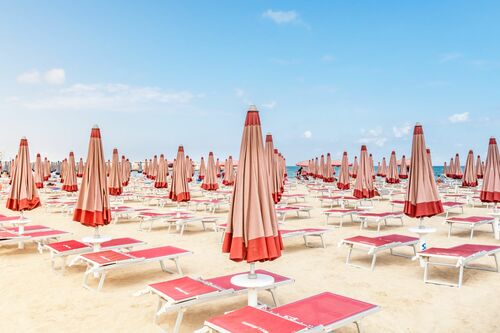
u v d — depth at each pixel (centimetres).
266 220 396
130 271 664
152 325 434
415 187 659
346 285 580
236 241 392
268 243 394
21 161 828
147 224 1212
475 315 456
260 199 401
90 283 592
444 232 1004
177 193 1055
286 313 353
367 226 1125
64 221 1270
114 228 1137
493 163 900
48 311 479
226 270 673
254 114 413
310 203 1753
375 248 645
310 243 894
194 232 1064
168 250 632
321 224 1173
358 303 378
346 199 1495
